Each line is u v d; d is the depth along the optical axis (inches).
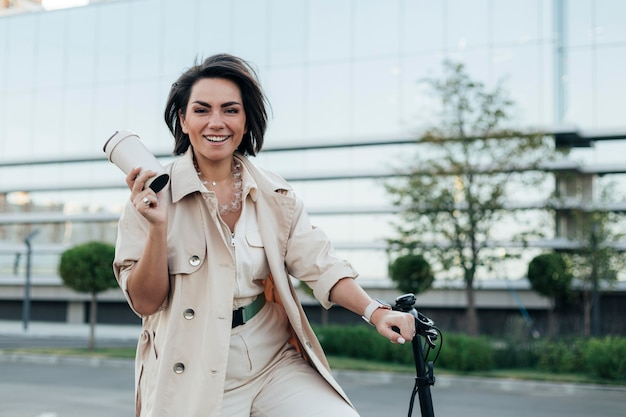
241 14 1167.0
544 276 819.4
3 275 1275.8
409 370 534.0
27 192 1290.6
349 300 88.3
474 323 713.6
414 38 1062.4
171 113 92.4
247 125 92.7
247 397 87.4
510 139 701.3
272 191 91.3
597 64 998.4
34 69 1310.3
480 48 1021.2
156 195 80.4
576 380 490.0
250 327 88.6
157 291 81.5
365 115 1080.2
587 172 992.9
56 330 1077.1
